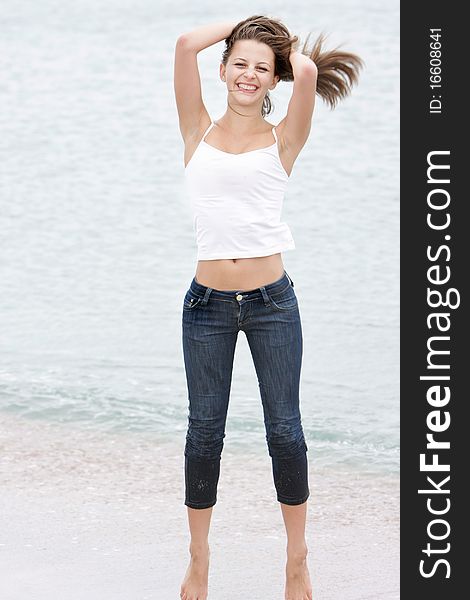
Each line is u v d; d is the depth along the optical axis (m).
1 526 8.92
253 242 7.32
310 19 32.44
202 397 7.49
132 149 22.86
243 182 7.31
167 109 25.72
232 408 11.77
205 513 7.66
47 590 7.75
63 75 28.81
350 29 31.03
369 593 7.89
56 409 11.88
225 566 8.33
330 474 10.26
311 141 22.34
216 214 7.32
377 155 21.52
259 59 7.41
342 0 34.72
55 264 16.89
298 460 7.55
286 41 7.52
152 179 21.05
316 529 9.05
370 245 17.22
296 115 7.40
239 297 7.31
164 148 22.94
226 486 9.97
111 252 17.41
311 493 9.83
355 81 8.14
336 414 11.66
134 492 9.78
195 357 7.45
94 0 38.06
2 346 13.87
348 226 18.03
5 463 10.42
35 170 21.59
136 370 13.08
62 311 15.08
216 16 34.25
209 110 22.73
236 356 13.38
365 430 11.25
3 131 24.22
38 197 20.06
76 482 9.98
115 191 20.36
